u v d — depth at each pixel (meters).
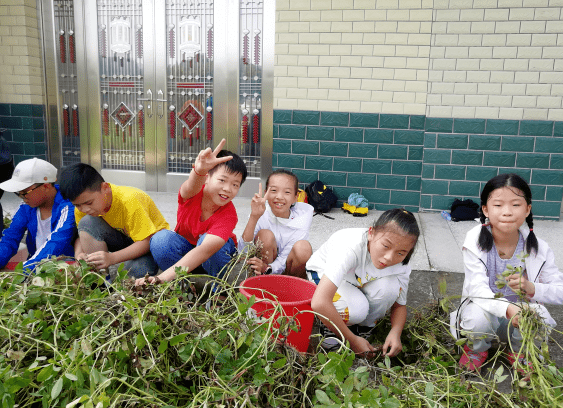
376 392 1.04
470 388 1.27
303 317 1.66
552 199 4.37
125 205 2.15
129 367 1.13
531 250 1.79
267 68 4.81
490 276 1.86
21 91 5.12
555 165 4.32
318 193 4.52
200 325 1.27
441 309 2.02
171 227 3.84
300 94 4.64
